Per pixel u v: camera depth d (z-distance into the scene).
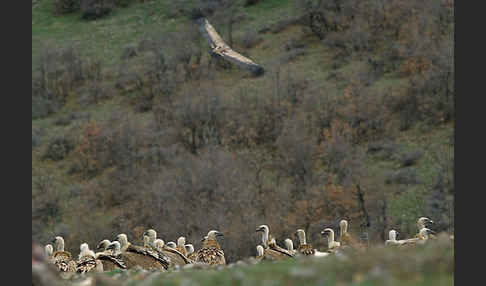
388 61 89.81
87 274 17.39
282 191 65.00
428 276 11.76
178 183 64.81
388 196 65.38
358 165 68.62
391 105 81.50
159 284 12.92
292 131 74.06
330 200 62.84
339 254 14.90
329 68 92.00
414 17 93.06
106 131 84.06
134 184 72.38
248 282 12.14
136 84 98.88
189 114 82.88
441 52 82.94
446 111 77.62
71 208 73.06
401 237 59.62
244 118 82.50
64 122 93.81
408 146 74.56
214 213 59.59
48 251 28.75
